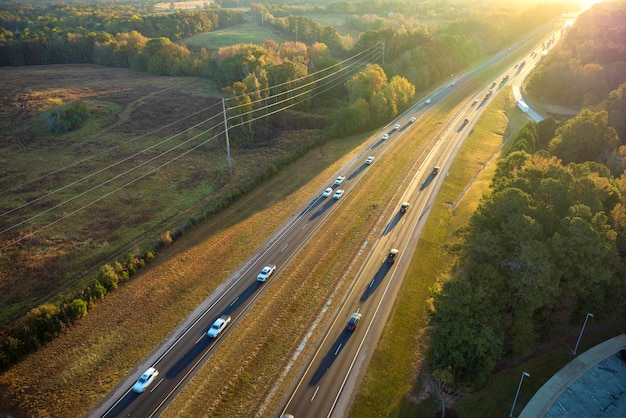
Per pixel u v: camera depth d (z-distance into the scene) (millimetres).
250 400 53844
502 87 178875
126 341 62156
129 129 144875
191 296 70875
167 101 173000
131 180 110562
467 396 55281
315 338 62938
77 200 101375
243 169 115688
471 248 60531
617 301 64938
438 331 53094
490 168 113875
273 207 97375
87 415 51906
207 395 54406
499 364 60094
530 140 111000
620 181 79000
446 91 176375
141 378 55562
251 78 144750
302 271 76750
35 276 76875
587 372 60281
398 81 152375
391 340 62531
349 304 69375
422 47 190000
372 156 121000
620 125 117062
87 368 58000
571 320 66312
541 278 54688
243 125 140500
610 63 157750
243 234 87375
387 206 97188
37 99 170875
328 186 106000
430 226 89875
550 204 66125
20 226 91438
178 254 81250
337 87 178375
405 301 69875
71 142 135000
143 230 89688
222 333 63719
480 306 53062
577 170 79188
